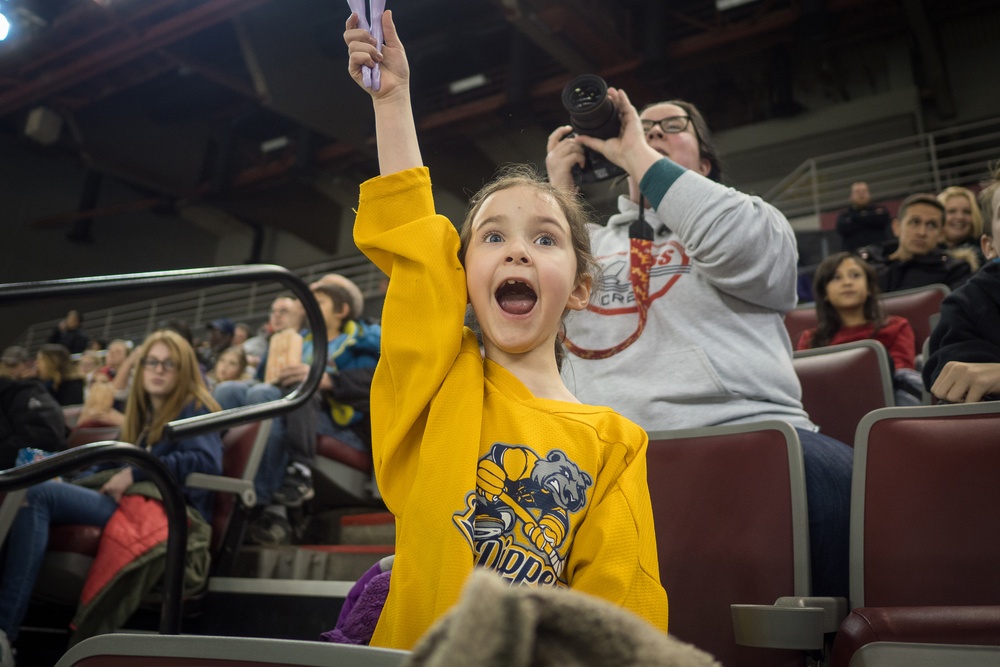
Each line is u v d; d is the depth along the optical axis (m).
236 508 2.03
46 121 11.41
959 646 0.71
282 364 2.81
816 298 2.40
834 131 9.52
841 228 4.80
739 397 1.27
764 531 1.01
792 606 0.84
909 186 8.84
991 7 8.84
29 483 1.27
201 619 1.92
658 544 1.07
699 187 1.30
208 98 12.32
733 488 1.06
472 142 11.14
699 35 9.36
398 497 0.80
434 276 0.84
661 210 1.32
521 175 1.01
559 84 9.82
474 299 0.86
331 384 2.55
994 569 0.87
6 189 11.94
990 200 1.34
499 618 0.33
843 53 9.53
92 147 11.74
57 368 4.67
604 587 0.72
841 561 1.04
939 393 1.13
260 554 2.04
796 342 2.58
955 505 0.91
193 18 10.02
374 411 0.86
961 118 9.25
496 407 0.81
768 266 1.29
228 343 5.12
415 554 0.73
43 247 12.08
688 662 0.36
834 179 9.27
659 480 1.11
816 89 9.93
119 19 10.33
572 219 0.92
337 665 0.56
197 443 1.97
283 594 1.84
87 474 2.24
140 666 0.63
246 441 2.10
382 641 0.71
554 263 0.85
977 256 2.95
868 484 0.96
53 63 11.27
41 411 2.28
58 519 1.82
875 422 0.98
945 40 9.41
